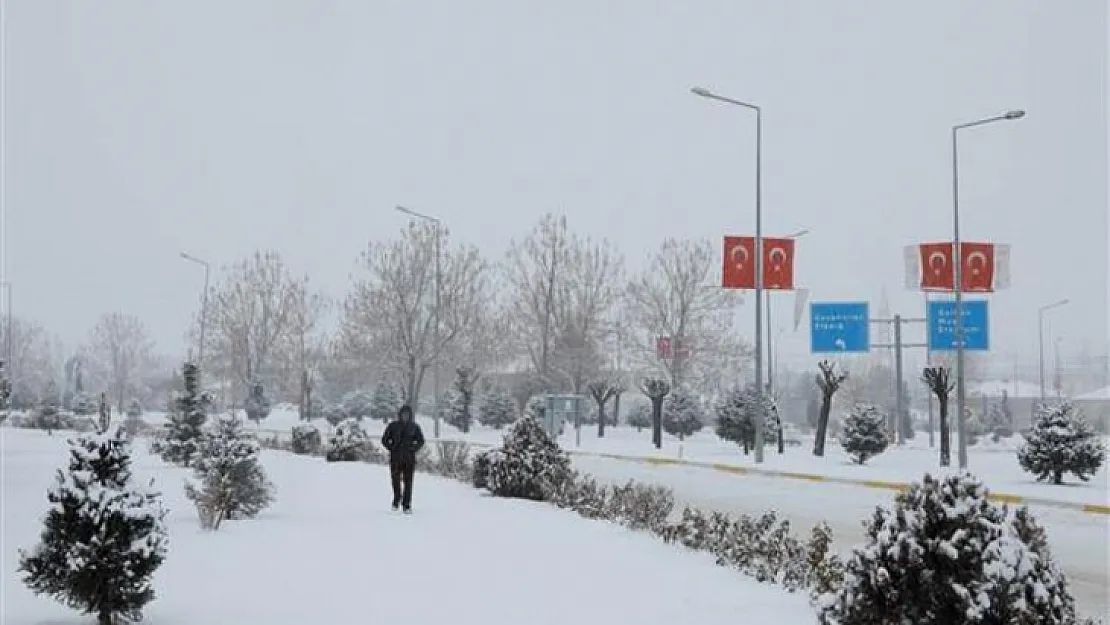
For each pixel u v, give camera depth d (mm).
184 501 16828
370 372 57312
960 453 26781
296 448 33688
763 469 27234
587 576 9992
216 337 63188
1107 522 16922
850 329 38844
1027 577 6582
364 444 28938
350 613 8328
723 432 37219
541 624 8000
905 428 59312
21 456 28109
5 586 9359
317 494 18406
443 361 53438
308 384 64750
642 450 37000
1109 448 37031
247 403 61906
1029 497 20188
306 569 10320
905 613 6512
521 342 56656
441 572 10180
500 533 13078
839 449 39812
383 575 10000
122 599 7758
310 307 65062
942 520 6641
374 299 53344
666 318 56094
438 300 49469
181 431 26281
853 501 20109
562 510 15914
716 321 56344
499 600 8844
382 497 17953
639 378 57594
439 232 50969
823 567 9219
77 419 53688
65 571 7676
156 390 99938
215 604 8648
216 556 11102
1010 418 70125
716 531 12062
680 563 10805
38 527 12977
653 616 8281
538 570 10305
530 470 18125
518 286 56812
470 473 22250
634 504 14438
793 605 8703
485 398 58562
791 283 30984
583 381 55125
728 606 8656
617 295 56938
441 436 50188
